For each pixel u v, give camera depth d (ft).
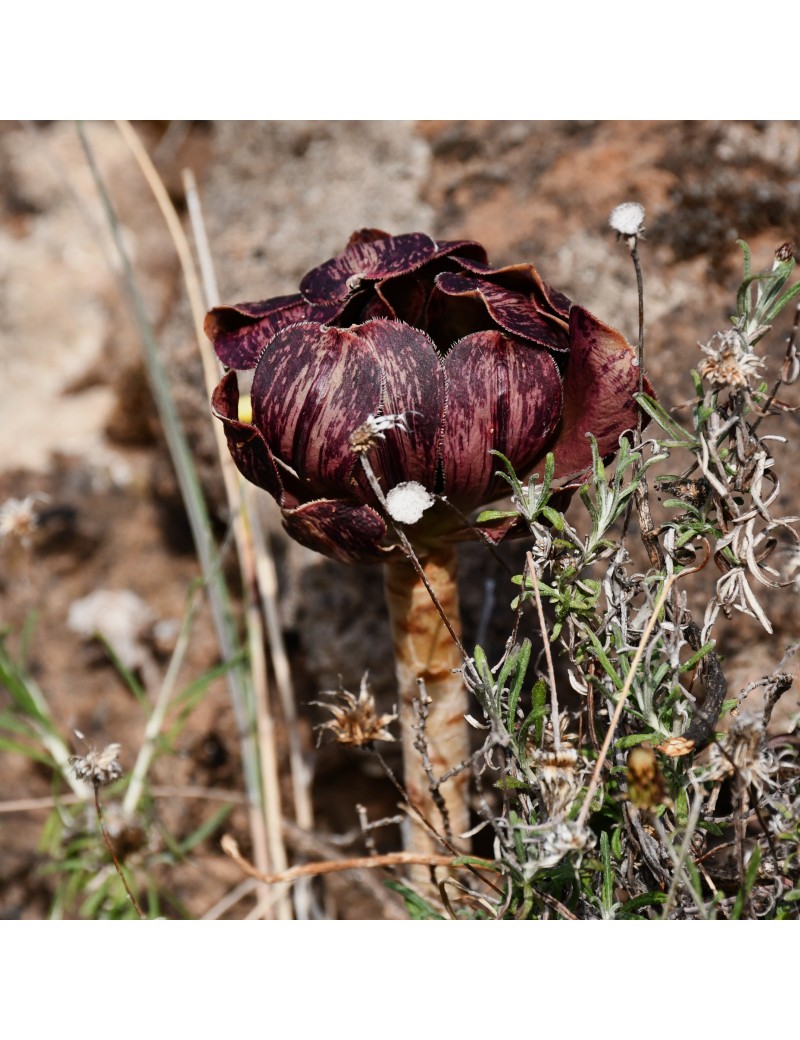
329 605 2.49
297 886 2.46
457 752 2.16
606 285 2.41
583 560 1.97
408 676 2.13
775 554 2.27
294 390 1.91
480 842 2.40
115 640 2.82
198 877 2.61
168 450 2.89
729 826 2.17
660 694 2.00
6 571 2.96
